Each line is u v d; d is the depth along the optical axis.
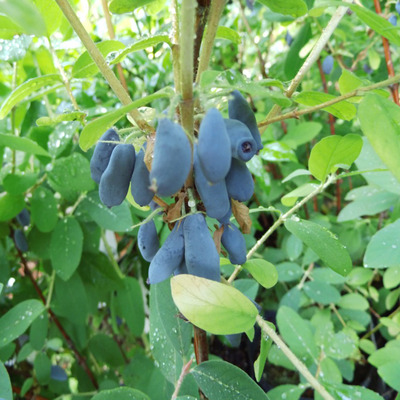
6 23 0.13
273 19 0.25
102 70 0.12
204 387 0.14
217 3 0.12
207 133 0.09
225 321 0.11
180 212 0.11
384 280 0.26
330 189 0.43
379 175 0.22
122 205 0.23
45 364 0.27
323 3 0.11
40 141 0.25
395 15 0.28
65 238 0.24
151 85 0.32
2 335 0.20
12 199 0.24
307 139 0.32
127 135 0.12
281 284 0.35
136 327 0.27
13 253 0.33
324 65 0.31
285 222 0.16
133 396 0.15
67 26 0.18
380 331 0.33
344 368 0.27
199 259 0.11
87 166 0.22
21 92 0.15
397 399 0.17
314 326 0.28
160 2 0.17
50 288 0.28
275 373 0.33
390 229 0.18
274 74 0.37
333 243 0.15
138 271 0.35
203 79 0.09
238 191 0.11
